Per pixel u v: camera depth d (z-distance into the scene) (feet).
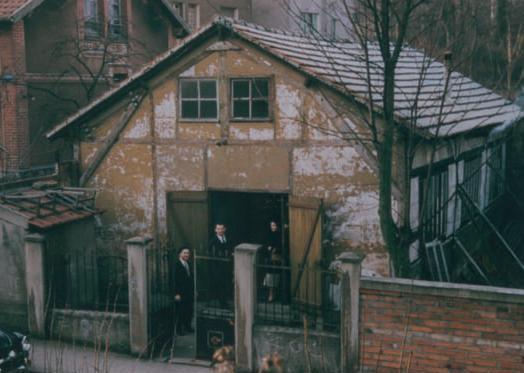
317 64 46.98
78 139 52.34
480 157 60.75
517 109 63.87
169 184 50.42
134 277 40.04
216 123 48.60
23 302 43.37
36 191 48.24
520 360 31.19
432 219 48.52
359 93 43.70
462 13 43.09
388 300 33.50
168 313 42.83
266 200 56.59
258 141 47.47
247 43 46.91
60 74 76.43
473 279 53.42
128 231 51.80
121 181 51.65
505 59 81.10
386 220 36.06
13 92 70.85
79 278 46.11
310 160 46.01
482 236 55.01
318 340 35.88
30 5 70.59
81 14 79.05
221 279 46.55
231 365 14.33
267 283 47.80
